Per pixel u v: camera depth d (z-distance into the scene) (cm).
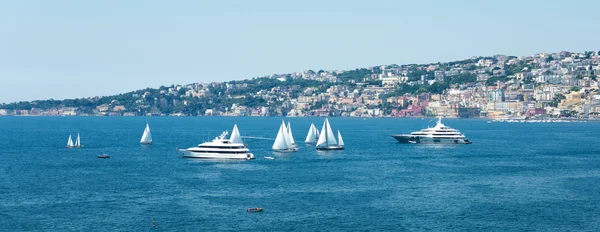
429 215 17800
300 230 16338
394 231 16312
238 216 17575
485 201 19562
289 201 19425
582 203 19350
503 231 16362
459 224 16938
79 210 18150
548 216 17762
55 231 16112
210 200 19488
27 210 18150
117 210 18150
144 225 16650
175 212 17950
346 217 17550
